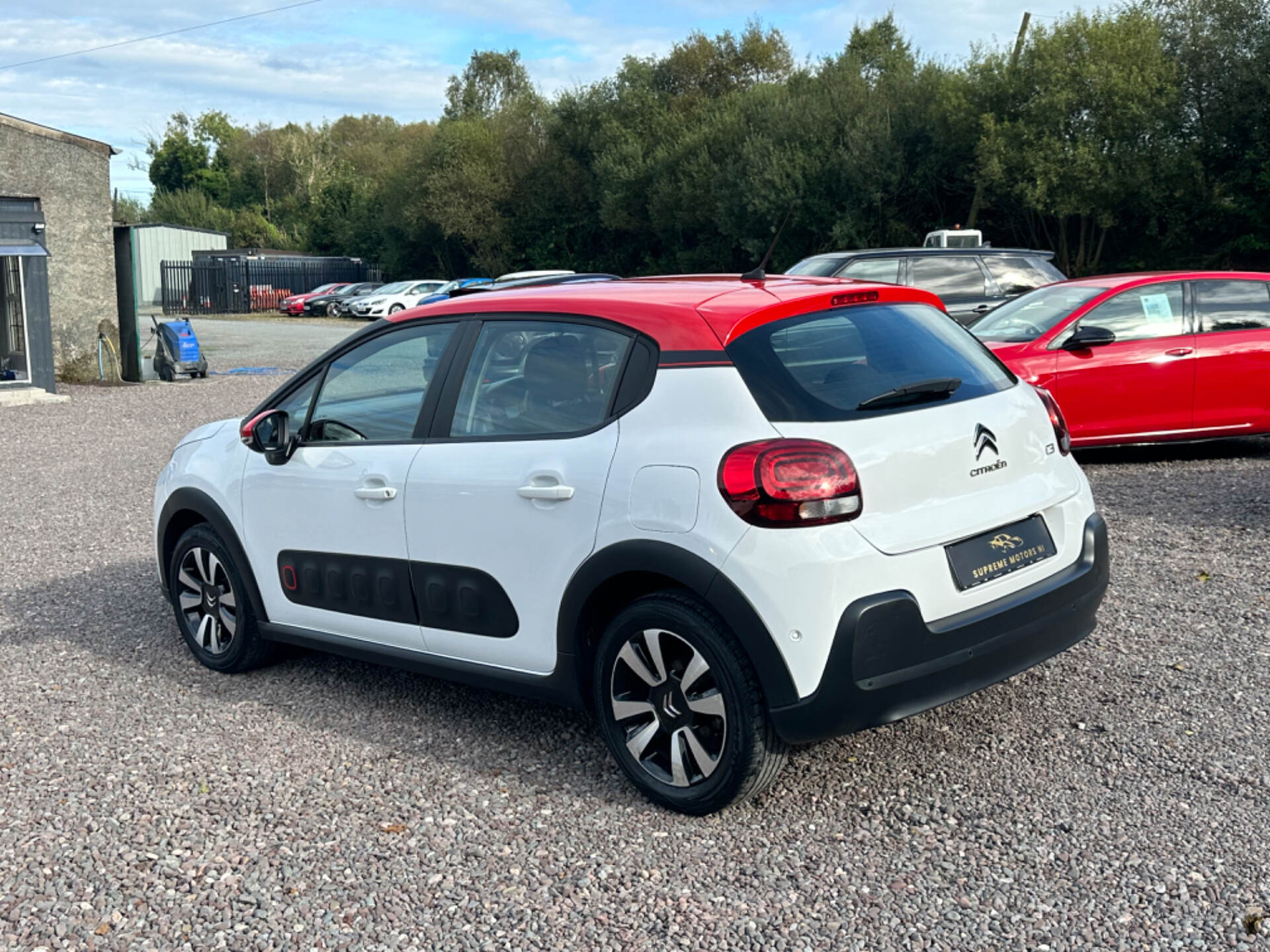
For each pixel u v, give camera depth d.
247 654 4.71
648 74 48.25
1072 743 3.71
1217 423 8.35
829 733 3.04
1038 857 3.02
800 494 2.98
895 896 2.87
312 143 88.06
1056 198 28.80
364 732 4.11
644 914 2.85
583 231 50.22
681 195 41.34
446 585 3.82
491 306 3.90
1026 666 3.40
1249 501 7.01
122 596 6.12
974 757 3.64
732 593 3.04
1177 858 2.98
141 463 10.80
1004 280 12.40
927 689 3.13
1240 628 4.75
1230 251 28.08
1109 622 4.91
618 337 3.48
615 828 3.31
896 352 3.47
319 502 4.22
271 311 54.38
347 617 4.22
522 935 2.79
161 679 4.79
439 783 3.66
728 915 2.83
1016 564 3.40
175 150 106.50
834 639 2.99
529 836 3.28
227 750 4.00
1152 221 28.78
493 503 3.62
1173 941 2.62
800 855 3.10
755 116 39.97
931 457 3.23
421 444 3.93
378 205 61.84
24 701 4.56
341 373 4.30
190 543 4.84
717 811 3.34
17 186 18.64
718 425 3.15
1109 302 8.43
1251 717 3.85
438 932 2.82
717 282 3.79
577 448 3.44
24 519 8.28
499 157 51.62
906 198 34.75
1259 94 26.91
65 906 3.00
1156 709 3.95
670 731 3.36
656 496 3.19
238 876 3.12
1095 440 8.32
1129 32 28.70
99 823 3.46
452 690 4.52
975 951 2.63
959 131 31.84
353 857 3.21
